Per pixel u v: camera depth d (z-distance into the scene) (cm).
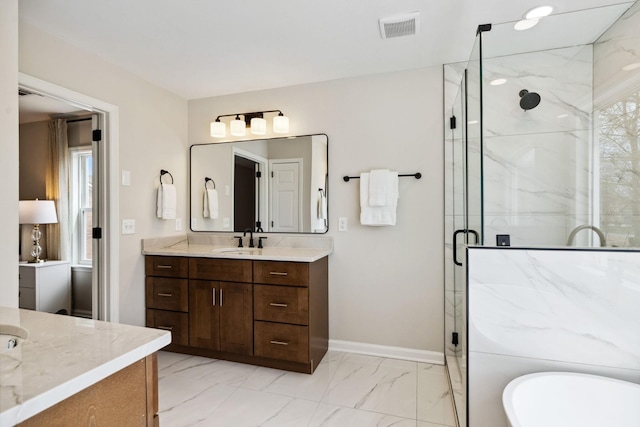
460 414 163
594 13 147
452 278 237
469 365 141
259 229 288
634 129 145
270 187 285
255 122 279
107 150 234
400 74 253
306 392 201
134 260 254
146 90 267
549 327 132
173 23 187
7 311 101
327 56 229
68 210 346
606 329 127
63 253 345
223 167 301
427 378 220
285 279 225
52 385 56
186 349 256
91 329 85
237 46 214
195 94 299
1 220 135
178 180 301
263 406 186
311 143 275
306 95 277
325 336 258
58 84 201
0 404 49
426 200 246
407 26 191
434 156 245
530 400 122
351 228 264
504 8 173
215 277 242
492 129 155
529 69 155
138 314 257
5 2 137
